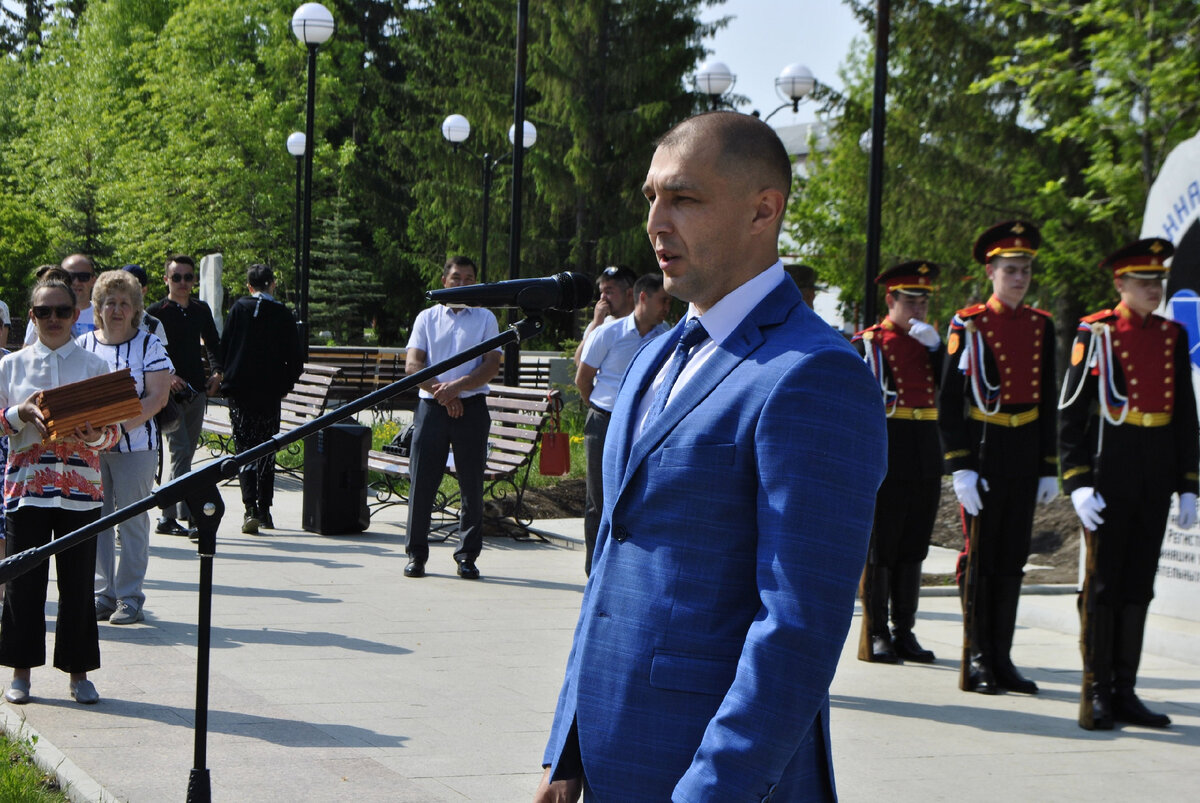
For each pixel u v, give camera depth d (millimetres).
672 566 2119
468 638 6891
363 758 4785
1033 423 6359
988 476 6301
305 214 18609
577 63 37312
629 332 7930
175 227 40062
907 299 6938
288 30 43938
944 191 25219
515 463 10484
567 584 8633
